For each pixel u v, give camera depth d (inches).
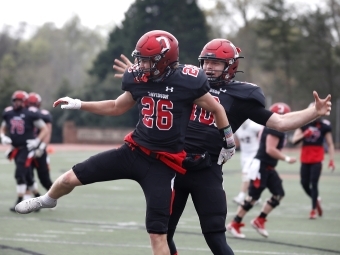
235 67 680.4
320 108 633.6
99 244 970.1
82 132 5275.6
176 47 605.6
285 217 1362.0
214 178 660.1
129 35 5565.9
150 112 613.9
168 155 612.4
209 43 685.3
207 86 612.1
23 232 1073.5
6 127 1418.6
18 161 1359.5
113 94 5713.6
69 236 1040.8
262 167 1095.6
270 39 5757.9
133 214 1347.2
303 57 5762.8
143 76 606.5
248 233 1137.4
